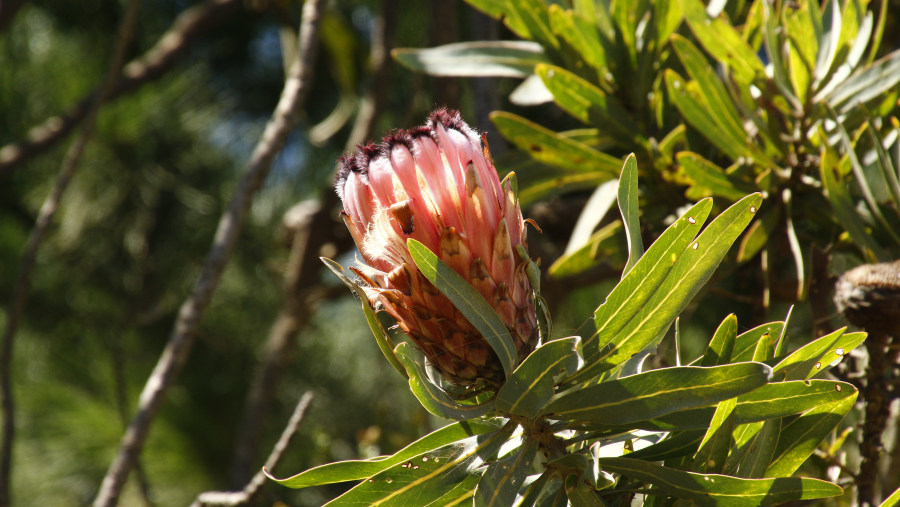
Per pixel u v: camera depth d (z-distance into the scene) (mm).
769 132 1542
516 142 1552
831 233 1536
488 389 1321
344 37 3133
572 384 1315
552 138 1545
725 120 1524
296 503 3578
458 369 1311
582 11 1600
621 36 1584
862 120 1522
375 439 2139
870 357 1396
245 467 2791
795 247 1485
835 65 1531
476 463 1308
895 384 1407
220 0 3721
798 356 1313
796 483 1287
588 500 1303
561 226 2416
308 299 2961
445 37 2508
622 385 1283
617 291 1290
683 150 1611
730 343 1318
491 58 1692
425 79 3693
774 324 1354
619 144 1564
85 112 3627
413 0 3846
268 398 2895
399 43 3855
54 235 3861
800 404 1305
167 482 3721
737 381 1271
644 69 1578
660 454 1324
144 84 3773
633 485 1326
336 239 2992
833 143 1529
